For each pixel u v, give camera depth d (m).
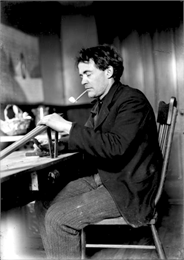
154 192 1.53
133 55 3.24
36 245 2.11
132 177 1.47
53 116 1.50
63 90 3.53
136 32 3.22
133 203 1.45
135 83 3.25
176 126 3.03
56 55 3.46
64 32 3.45
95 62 1.59
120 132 1.42
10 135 2.08
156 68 3.18
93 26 3.38
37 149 1.69
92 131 1.45
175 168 3.06
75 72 3.47
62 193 1.73
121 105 1.51
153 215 1.50
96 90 1.63
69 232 1.43
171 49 3.12
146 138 1.53
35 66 3.28
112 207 1.46
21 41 3.06
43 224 1.64
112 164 1.50
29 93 3.12
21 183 1.30
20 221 2.17
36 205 1.70
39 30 3.37
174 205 3.00
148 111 1.53
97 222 1.48
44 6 3.32
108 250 2.05
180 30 3.07
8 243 1.80
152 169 1.52
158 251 1.53
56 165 1.59
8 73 2.77
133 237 2.27
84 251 1.67
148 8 3.17
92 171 2.02
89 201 1.46
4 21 2.76
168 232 2.29
